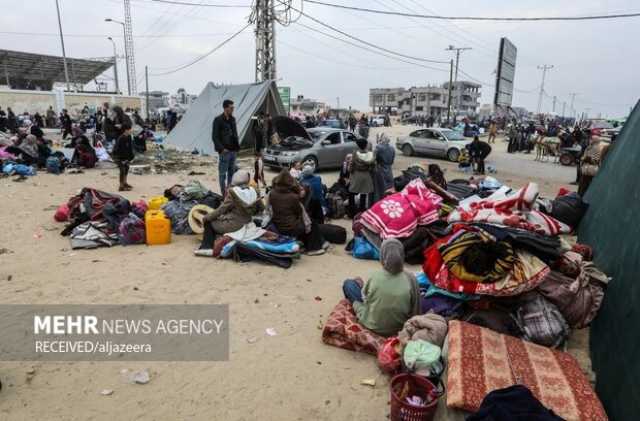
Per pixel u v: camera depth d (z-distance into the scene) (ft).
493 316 14.38
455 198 24.43
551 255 14.82
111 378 12.13
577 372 11.84
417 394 11.21
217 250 21.13
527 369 11.73
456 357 11.95
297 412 11.13
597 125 171.32
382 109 399.03
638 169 17.69
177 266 20.04
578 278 14.80
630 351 10.80
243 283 18.60
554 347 13.84
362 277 19.80
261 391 11.85
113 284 17.88
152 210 24.90
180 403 11.24
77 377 12.11
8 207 29.55
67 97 119.55
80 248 21.84
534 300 14.37
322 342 14.37
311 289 18.38
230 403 11.33
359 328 14.14
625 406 9.98
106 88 202.39
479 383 11.06
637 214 15.26
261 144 55.52
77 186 37.47
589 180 32.63
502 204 16.72
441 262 15.23
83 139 47.19
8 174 41.01
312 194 26.11
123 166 35.86
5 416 10.46
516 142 94.17
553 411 9.93
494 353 12.26
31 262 19.93
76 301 16.35
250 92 62.75
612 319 13.11
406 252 21.66
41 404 10.96
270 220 22.54
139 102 137.08
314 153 49.49
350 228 28.48
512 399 9.38
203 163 53.57
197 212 24.44
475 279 14.28
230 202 21.56
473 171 58.03
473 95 402.52
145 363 12.87
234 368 12.82
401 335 12.76
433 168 28.99
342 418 11.01
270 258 20.74
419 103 372.58
